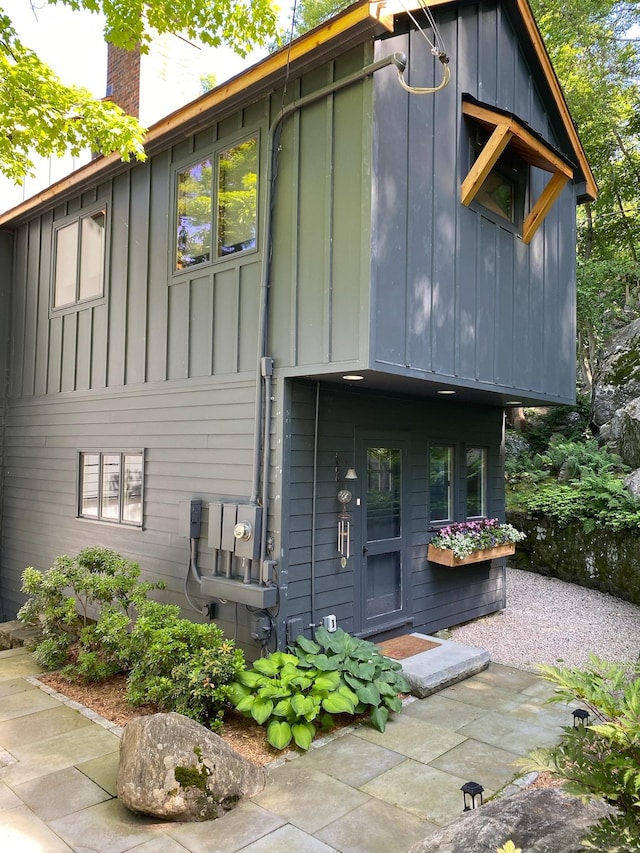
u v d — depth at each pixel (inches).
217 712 164.6
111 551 235.6
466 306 215.3
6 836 116.6
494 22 240.7
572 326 297.7
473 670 208.2
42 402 319.0
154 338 246.4
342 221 177.3
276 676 167.0
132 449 254.5
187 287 231.8
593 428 463.5
